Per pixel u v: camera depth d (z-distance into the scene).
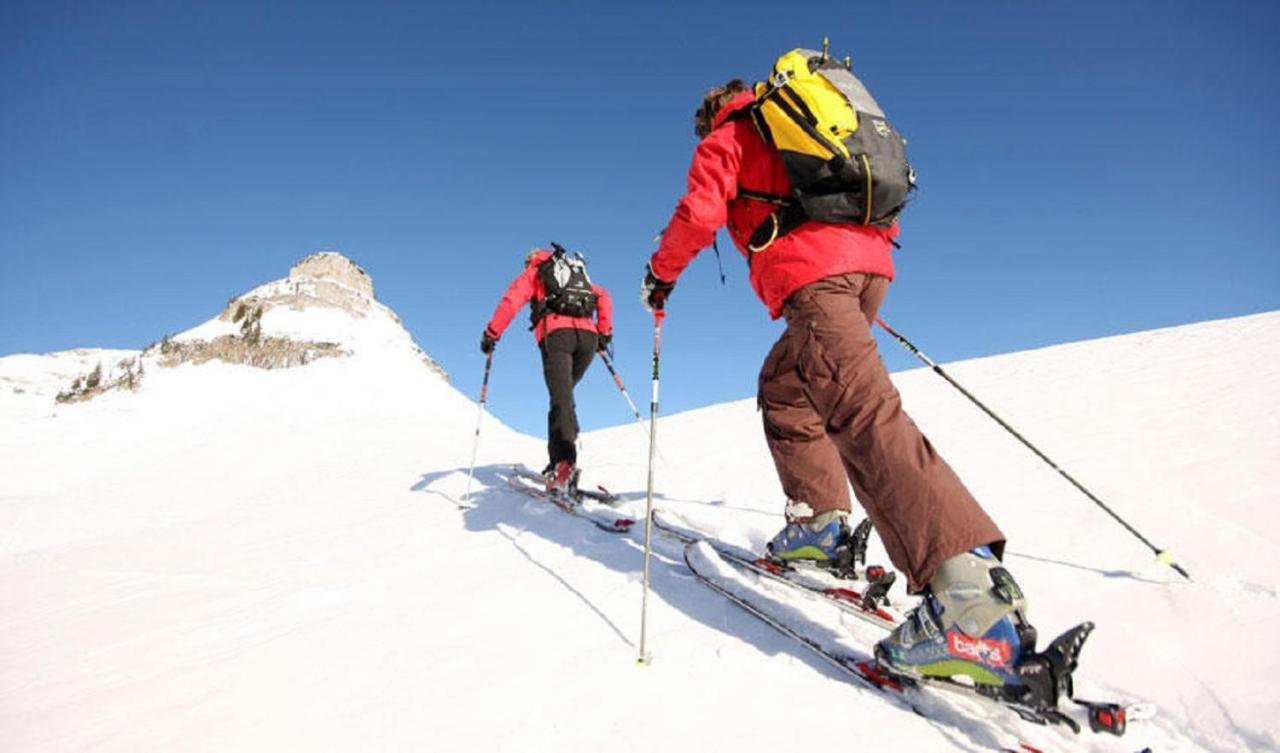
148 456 15.49
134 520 10.16
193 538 5.75
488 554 3.72
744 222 2.31
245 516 6.58
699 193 2.16
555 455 4.60
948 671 1.74
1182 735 1.66
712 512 4.04
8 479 14.16
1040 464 3.94
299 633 2.86
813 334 2.06
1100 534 2.82
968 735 1.71
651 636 2.39
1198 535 2.64
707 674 2.07
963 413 5.92
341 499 6.63
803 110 2.01
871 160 2.00
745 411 8.83
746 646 2.26
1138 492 3.19
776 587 2.72
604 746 1.76
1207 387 5.20
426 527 4.64
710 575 2.90
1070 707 1.70
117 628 3.39
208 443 15.33
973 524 1.73
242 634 3.01
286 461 11.77
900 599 2.54
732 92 2.60
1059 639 1.55
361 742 1.91
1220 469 3.28
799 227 2.14
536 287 4.97
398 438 12.28
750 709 1.87
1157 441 3.99
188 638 3.05
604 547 3.55
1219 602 2.15
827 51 2.24
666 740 1.77
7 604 4.20
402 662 2.40
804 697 1.92
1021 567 2.65
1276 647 1.89
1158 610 2.18
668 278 2.42
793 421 2.50
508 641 2.47
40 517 10.52
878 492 1.85
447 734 1.89
